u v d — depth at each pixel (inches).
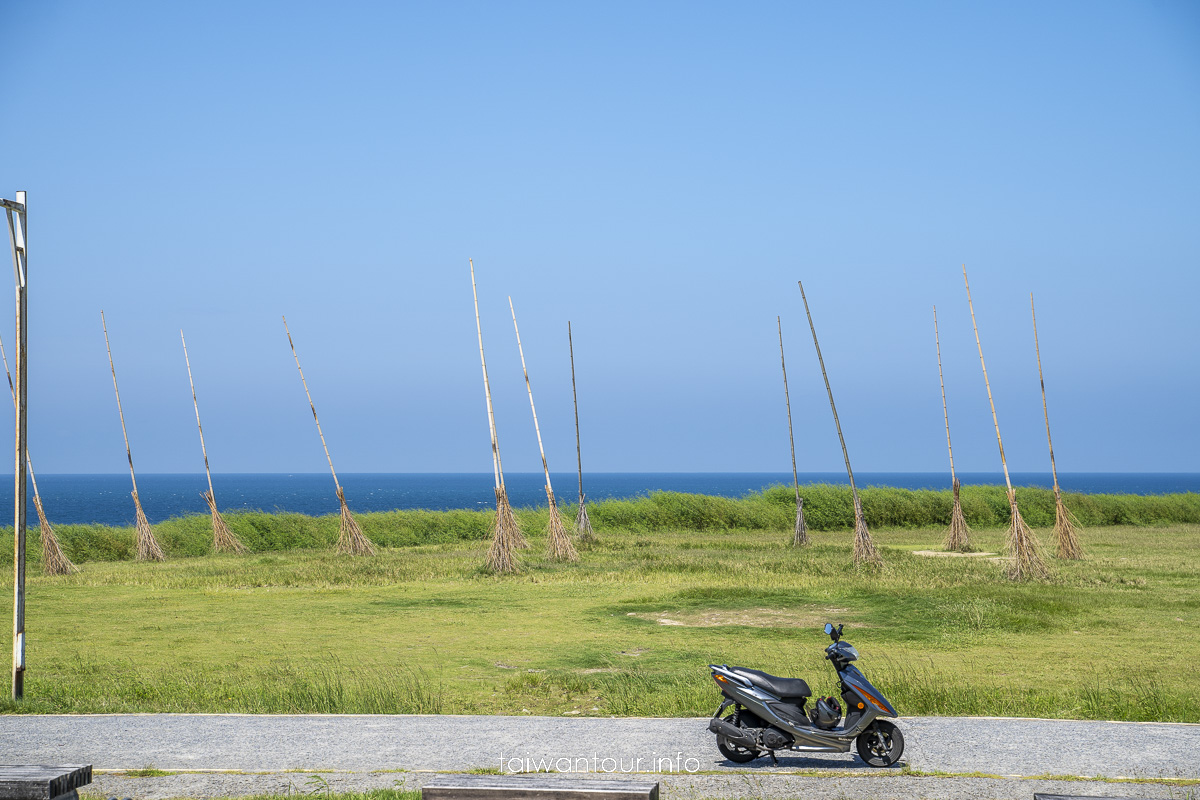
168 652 511.2
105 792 263.6
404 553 1253.7
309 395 1221.7
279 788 263.9
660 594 728.3
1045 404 1010.1
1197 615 601.3
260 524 1428.4
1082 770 273.4
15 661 384.8
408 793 253.4
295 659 486.6
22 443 393.7
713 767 282.0
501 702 383.6
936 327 1184.2
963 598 672.4
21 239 395.9
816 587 752.3
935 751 294.4
